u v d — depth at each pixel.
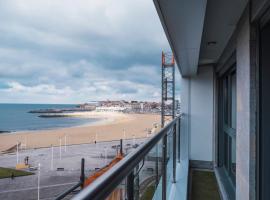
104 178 0.51
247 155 1.88
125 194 0.70
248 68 1.83
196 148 4.95
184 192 2.63
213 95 4.88
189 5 1.45
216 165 4.68
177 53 2.75
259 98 1.77
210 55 3.83
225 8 1.93
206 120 4.91
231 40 2.75
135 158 0.76
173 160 2.85
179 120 4.00
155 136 1.32
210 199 3.43
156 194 1.57
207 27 2.41
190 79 5.03
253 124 1.79
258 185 1.76
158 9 1.52
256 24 1.77
